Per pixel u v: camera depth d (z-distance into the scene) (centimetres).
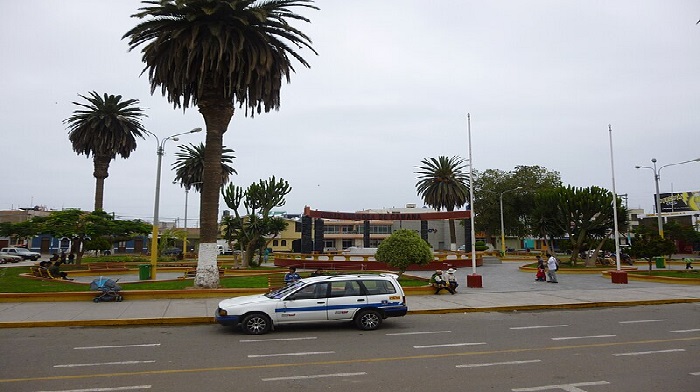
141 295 1864
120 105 4431
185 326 1416
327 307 1319
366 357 994
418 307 1747
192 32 1992
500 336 1234
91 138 4344
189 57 1981
